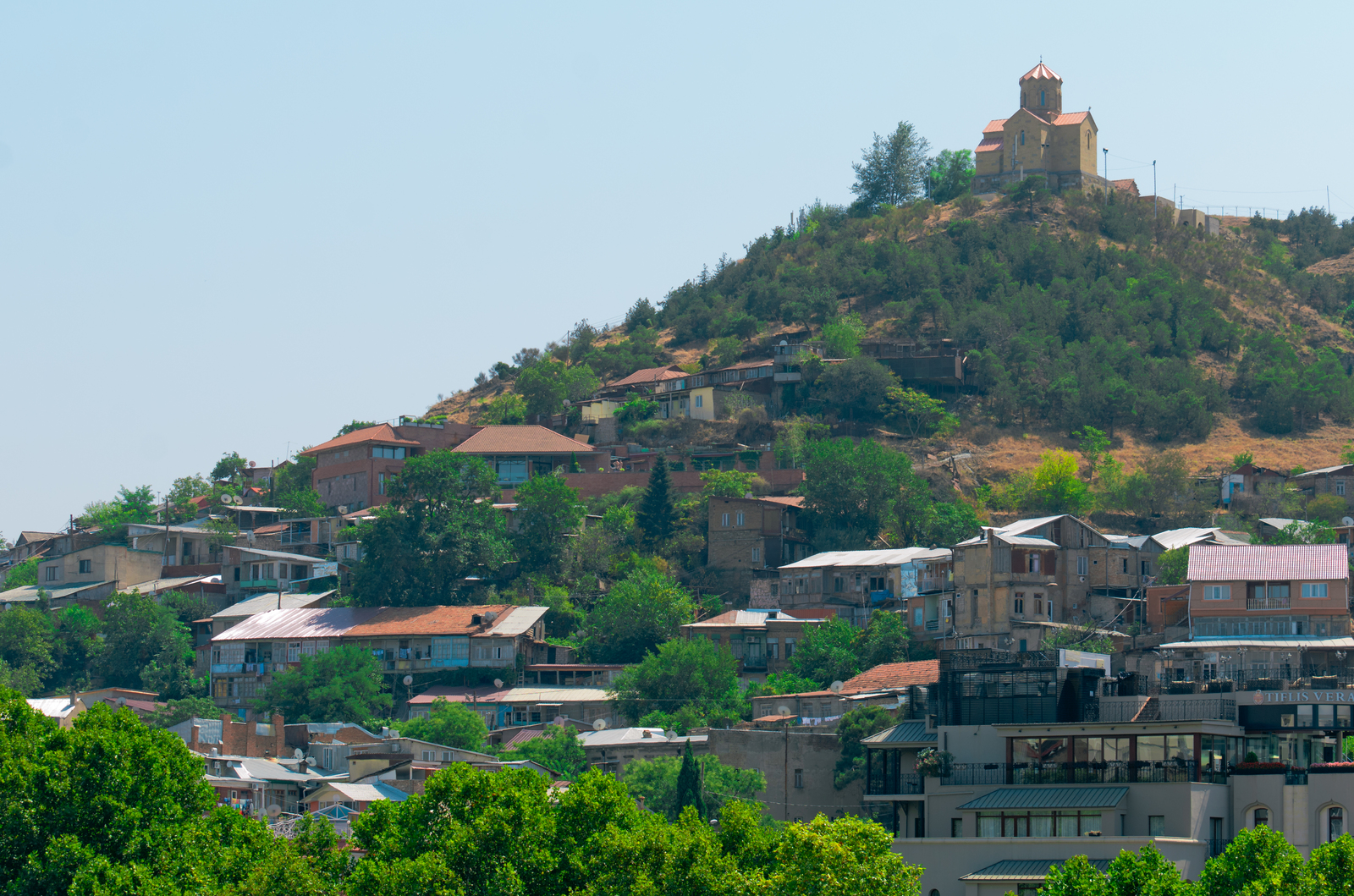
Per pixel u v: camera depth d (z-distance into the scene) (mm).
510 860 196625
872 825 195125
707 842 196625
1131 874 177750
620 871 195250
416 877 191375
